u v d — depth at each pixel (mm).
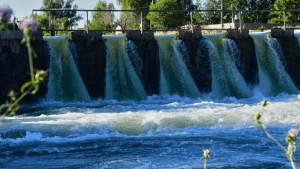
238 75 29109
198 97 27938
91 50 26547
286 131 17781
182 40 28500
